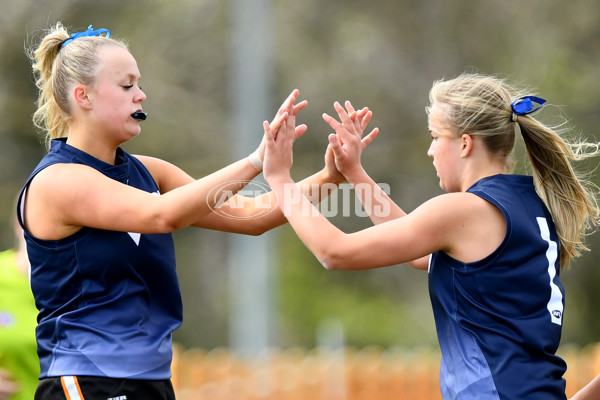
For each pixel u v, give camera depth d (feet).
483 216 40.42
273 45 248.93
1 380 54.19
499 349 39.50
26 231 42.78
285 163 42.75
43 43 44.57
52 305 42.98
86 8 236.43
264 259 187.93
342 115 46.68
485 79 43.29
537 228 40.93
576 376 119.44
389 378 123.75
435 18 252.62
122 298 42.24
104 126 42.86
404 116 247.91
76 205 41.19
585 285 240.53
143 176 45.24
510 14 249.14
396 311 243.40
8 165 231.30
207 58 247.09
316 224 41.50
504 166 42.91
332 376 121.08
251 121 187.01
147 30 244.22
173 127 241.55
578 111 231.71
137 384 41.68
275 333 231.09
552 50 241.55
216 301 248.73
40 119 48.47
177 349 112.16
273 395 116.67
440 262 41.45
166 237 43.98
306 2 254.47
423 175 243.81
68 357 41.52
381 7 254.68
